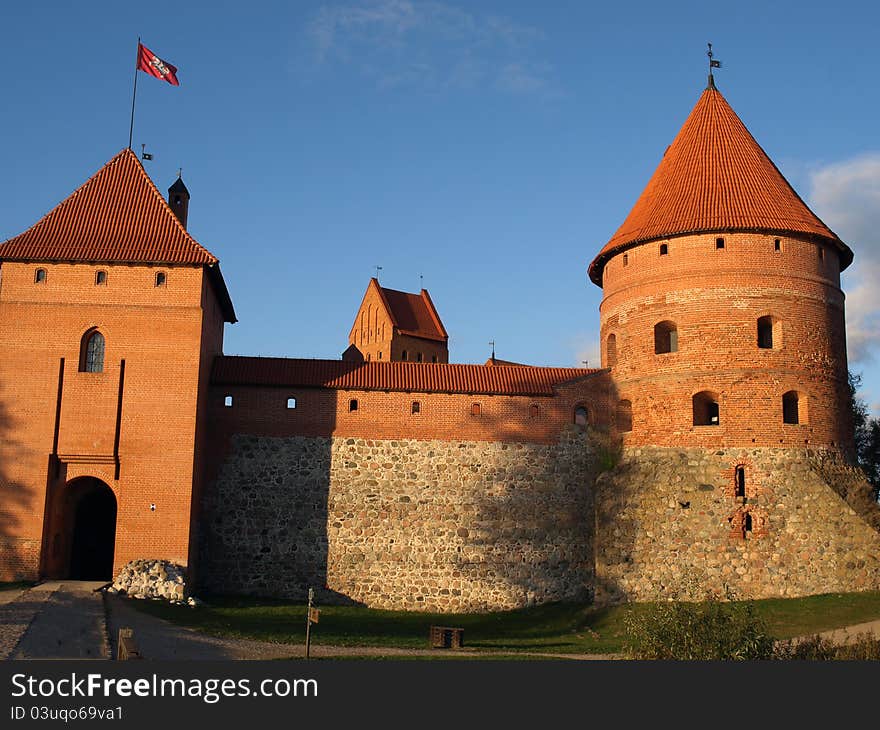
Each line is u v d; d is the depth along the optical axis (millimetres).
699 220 34062
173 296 31625
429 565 33312
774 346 33156
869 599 28797
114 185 34125
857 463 34188
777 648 19297
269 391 34000
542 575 33656
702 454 32375
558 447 34719
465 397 34625
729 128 37062
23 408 30484
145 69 36281
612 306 36219
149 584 28734
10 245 31594
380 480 33750
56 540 30859
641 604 31328
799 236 33938
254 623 27203
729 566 31062
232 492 33219
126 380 30953
